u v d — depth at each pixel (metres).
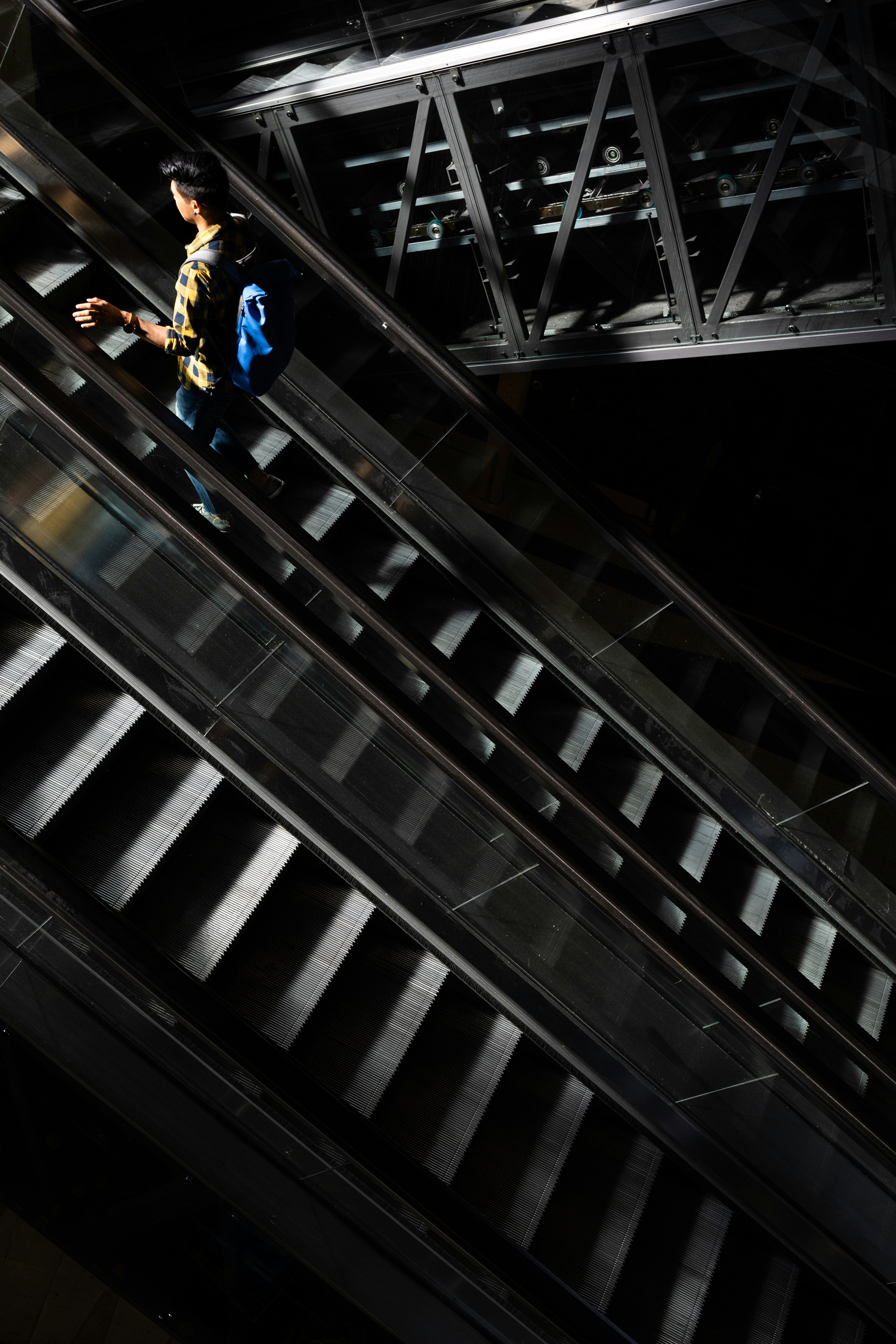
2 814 3.68
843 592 8.79
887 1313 4.45
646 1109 4.27
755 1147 4.22
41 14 4.15
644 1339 4.28
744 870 5.35
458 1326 4.11
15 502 3.29
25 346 3.40
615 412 9.13
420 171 5.52
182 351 3.41
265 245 4.72
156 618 3.47
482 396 4.77
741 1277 4.58
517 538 4.97
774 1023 3.77
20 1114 6.30
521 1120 4.41
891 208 4.57
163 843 3.89
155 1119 4.11
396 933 4.41
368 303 4.68
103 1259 6.19
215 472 3.54
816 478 8.78
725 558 9.04
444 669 3.77
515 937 3.96
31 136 4.25
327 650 3.38
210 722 3.65
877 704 8.70
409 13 5.02
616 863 3.95
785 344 5.16
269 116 5.59
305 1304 6.08
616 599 4.95
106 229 4.43
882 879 5.09
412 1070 4.26
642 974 3.74
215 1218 6.17
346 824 3.81
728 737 5.11
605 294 5.72
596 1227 4.38
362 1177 3.92
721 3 4.22
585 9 4.57
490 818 3.57
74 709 3.94
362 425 4.86
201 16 5.36
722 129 4.71
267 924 4.16
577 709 5.28
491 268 5.72
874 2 4.00
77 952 3.56
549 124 5.03
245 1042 3.83
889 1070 3.87
